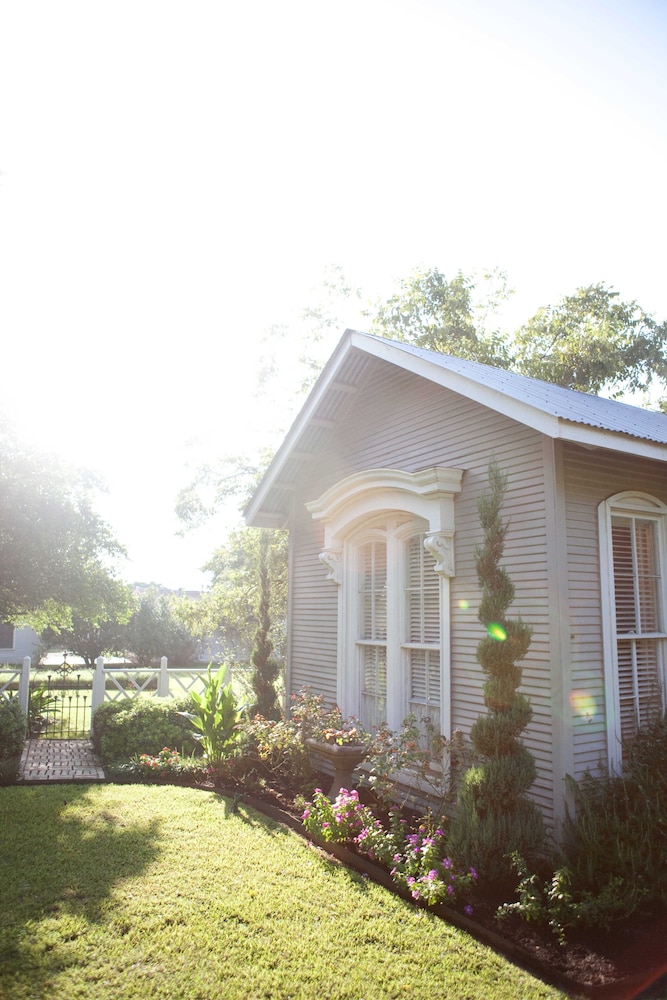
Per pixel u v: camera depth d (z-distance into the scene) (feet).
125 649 97.14
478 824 18.24
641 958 14.65
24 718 34.27
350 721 27.37
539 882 17.16
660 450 20.40
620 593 22.45
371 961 14.78
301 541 35.42
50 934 15.56
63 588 40.11
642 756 19.75
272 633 63.67
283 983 13.87
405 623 27.48
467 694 23.25
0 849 21.15
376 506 27.96
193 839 22.36
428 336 68.80
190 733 34.78
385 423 29.43
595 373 73.05
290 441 33.06
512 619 21.48
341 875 19.40
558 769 19.38
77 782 30.81
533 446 21.53
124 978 13.91
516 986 13.96
